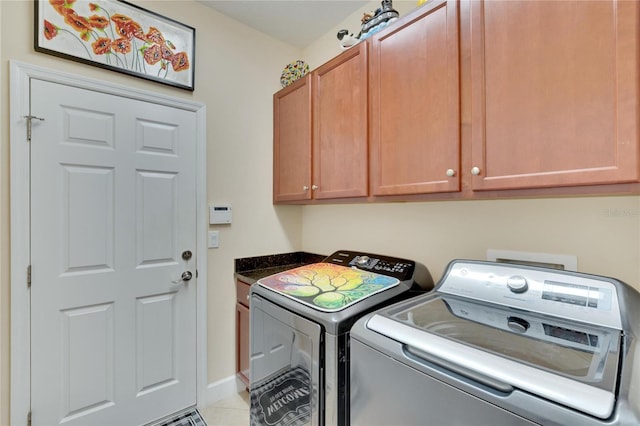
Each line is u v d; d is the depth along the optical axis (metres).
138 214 1.71
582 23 0.86
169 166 1.82
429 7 1.23
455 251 1.52
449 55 1.16
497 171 1.03
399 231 1.78
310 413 1.14
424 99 1.25
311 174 1.86
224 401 2.01
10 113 1.36
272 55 2.30
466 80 1.12
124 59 1.66
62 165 1.48
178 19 1.85
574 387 0.58
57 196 1.47
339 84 1.65
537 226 1.25
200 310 1.94
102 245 1.60
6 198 1.36
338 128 1.66
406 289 1.36
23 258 1.39
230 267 2.10
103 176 1.60
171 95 1.83
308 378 1.15
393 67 1.37
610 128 0.81
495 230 1.38
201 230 1.94
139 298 1.72
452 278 1.22
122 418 1.66
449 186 1.16
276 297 1.32
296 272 1.61
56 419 1.47
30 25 1.41
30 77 1.40
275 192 2.25
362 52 1.51
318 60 2.33
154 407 1.77
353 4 1.94
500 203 1.36
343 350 1.07
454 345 0.77
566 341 0.79
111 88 1.61
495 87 1.04
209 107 1.98
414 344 0.81
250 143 2.18
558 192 0.93
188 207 1.89
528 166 0.96
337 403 1.06
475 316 0.98
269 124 2.29
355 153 1.55
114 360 1.63
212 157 2.00
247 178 2.17
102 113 1.59
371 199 1.49
